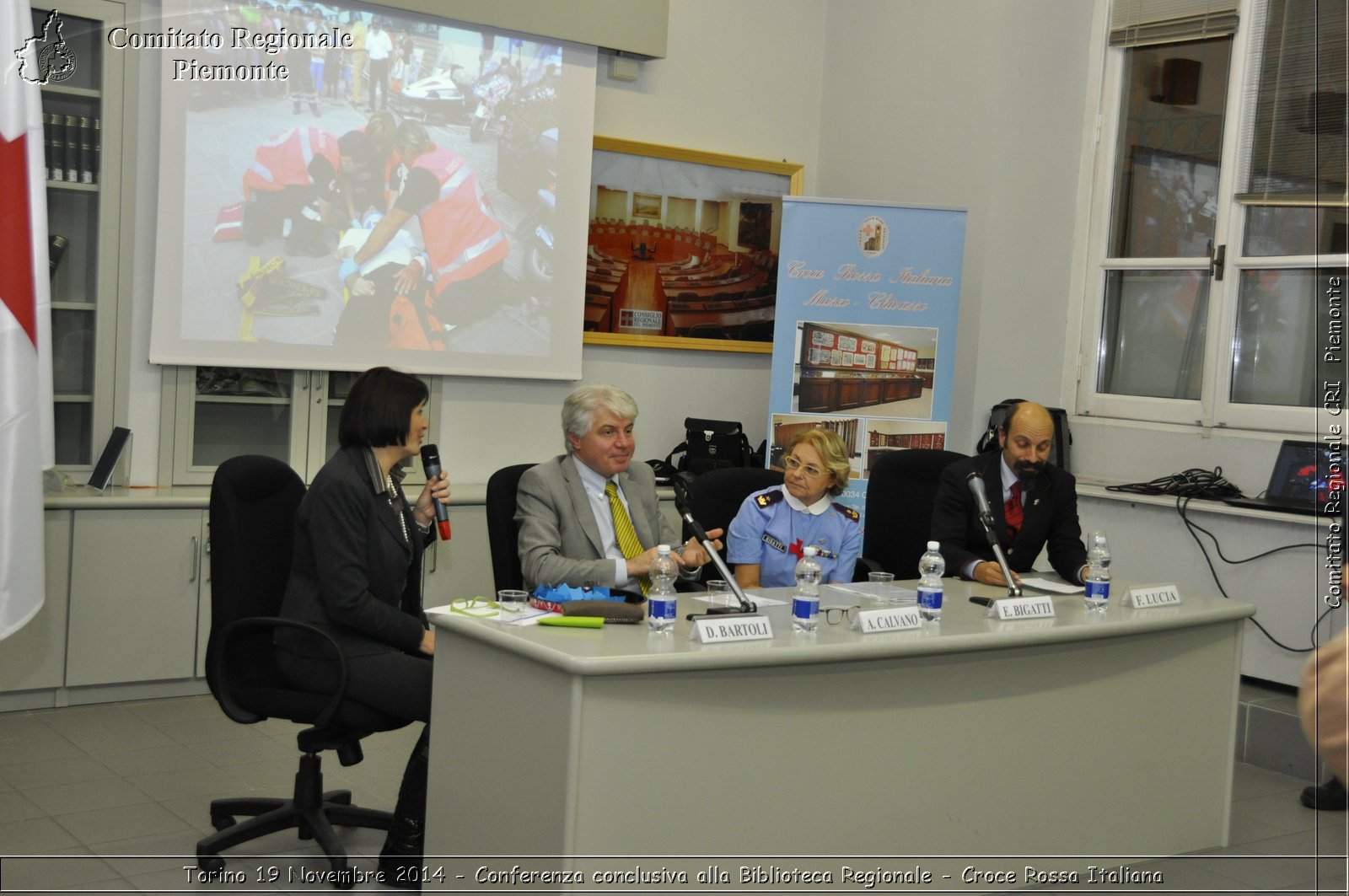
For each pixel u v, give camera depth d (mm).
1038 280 5340
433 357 4828
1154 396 5109
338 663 2633
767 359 5961
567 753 2057
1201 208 4934
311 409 4621
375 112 4621
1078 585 3352
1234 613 3129
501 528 3043
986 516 3061
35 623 3838
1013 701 2721
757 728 2283
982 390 5219
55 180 4059
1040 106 5254
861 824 2469
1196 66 4957
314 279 4531
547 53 5012
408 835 2678
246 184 4367
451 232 4832
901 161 5570
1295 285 4562
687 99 5609
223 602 2666
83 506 3881
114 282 4188
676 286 5617
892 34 5629
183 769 3455
